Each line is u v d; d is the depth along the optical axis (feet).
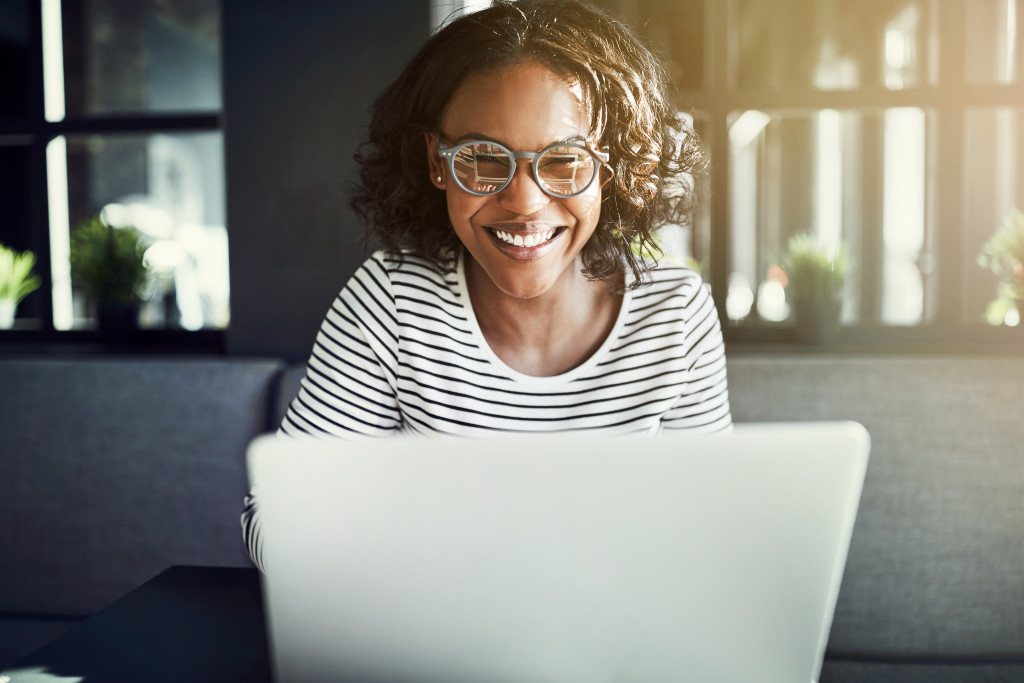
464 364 3.27
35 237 7.04
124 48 11.14
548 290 3.16
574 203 2.81
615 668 1.83
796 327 5.98
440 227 3.40
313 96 5.93
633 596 1.80
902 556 4.51
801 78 19.98
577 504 1.76
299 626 1.85
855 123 19.74
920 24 15.84
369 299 3.36
